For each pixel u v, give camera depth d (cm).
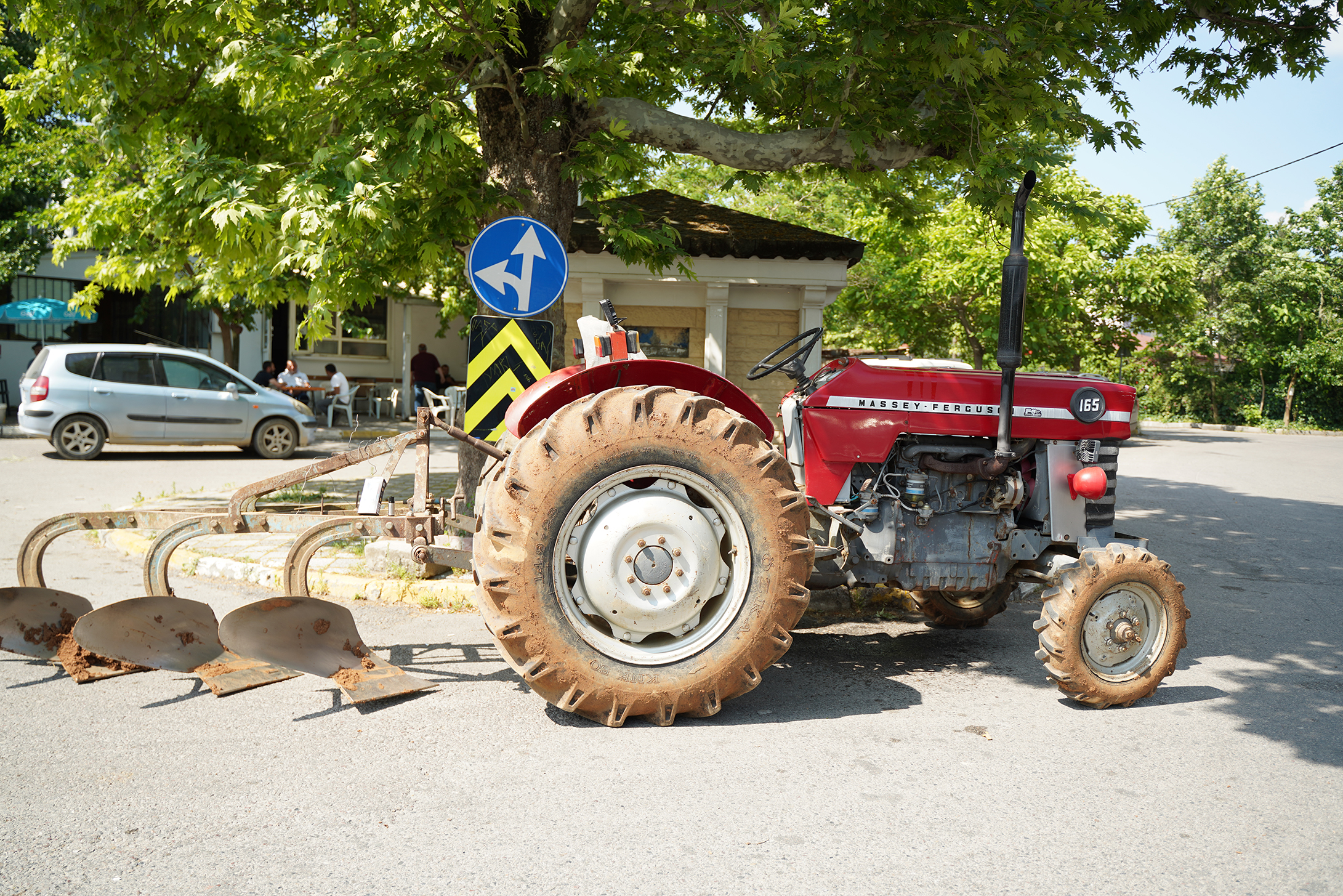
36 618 456
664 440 391
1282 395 3691
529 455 386
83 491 1025
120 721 384
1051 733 394
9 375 2209
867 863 279
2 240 1867
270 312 1884
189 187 645
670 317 1206
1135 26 721
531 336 581
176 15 653
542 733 379
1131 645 436
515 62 679
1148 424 3547
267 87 638
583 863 275
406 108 623
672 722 393
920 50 671
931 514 475
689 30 724
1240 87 805
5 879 261
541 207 712
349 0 626
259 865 271
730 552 411
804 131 723
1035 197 687
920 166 794
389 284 733
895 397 475
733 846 287
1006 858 284
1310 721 417
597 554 387
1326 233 3847
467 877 266
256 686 428
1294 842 298
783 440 500
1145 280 2281
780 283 1186
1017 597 500
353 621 448
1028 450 489
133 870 267
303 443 1461
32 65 1591
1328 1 730
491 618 382
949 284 2019
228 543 723
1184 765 361
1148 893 265
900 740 382
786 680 466
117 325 2312
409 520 451
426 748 361
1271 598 685
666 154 849
